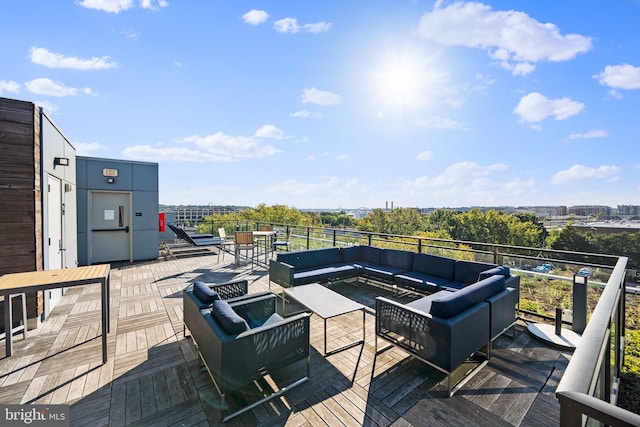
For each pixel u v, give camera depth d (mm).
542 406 1976
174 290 4699
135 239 7238
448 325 2076
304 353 2254
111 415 1882
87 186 6637
